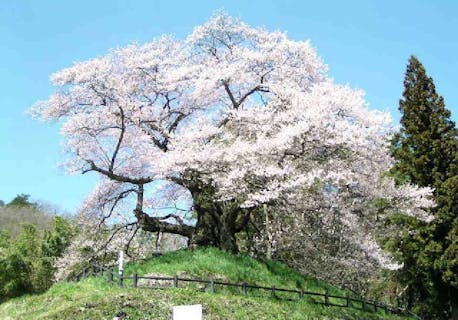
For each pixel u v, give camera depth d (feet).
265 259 82.17
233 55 84.48
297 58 84.17
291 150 72.02
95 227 86.48
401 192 79.71
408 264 108.27
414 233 105.81
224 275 70.85
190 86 84.79
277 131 75.97
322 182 73.10
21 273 101.55
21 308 66.18
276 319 61.77
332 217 79.92
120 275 63.98
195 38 86.33
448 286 105.19
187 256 75.25
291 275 79.92
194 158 72.28
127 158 87.40
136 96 85.10
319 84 83.56
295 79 85.46
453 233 102.63
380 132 74.23
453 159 109.09
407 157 112.27
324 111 70.33
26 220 204.54
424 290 111.65
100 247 87.40
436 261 102.83
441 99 114.93
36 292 103.65
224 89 86.99
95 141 83.76
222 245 79.82
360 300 79.82
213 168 73.41
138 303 57.77
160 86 83.87
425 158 109.91
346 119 73.82
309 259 92.53
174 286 63.87
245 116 76.07
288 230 89.86
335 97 71.97
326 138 69.41
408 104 116.26
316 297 75.46
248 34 86.17
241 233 101.71
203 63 89.20
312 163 73.10
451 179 105.60
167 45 87.45
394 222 105.70
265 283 73.31
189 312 44.86
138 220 81.51
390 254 99.40
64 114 81.05
